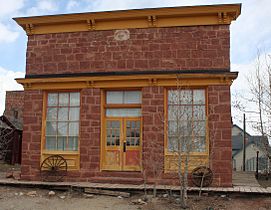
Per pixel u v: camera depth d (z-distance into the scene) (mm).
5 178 15266
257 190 11859
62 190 12977
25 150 14477
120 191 12312
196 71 13547
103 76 13977
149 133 13508
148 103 13680
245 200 11547
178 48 13844
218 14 13531
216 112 13133
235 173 19156
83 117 14141
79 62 14531
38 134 14469
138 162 13820
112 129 14219
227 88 13203
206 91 13438
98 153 13852
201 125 13266
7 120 26766
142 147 13508
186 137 12094
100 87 14156
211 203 11219
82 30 14672
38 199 11914
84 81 14203
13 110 30219
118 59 14227
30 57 14977
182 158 12961
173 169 13164
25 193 12656
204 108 13398
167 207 10828
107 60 14312
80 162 13938
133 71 14016
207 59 13578
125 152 13992
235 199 11656
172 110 13500
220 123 13055
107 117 14305
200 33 13773
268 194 11609
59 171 14062
